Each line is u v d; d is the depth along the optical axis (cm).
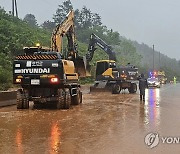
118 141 1107
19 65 2186
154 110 2083
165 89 5578
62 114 1872
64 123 1512
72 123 1512
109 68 4234
